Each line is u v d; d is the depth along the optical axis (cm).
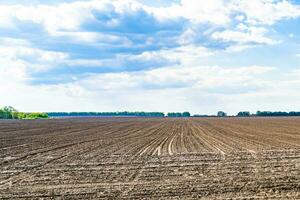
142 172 1789
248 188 1448
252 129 5484
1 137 3678
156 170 1841
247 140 3512
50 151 2559
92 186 1495
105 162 2086
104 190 1429
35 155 2358
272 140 3506
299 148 2780
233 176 1683
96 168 1898
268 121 9338
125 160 2161
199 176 1686
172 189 1435
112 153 2469
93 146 2895
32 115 13412
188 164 2020
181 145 3012
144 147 2845
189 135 4178
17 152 2494
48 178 1655
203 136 4031
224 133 4550
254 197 1316
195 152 2539
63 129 5150
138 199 1300
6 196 1348
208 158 2244
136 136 3981
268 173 1752
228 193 1375
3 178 1658
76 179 1631
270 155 2380
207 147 2858
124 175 1716
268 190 1416
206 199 1293
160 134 4328
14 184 1538
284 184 1515
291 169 1859
